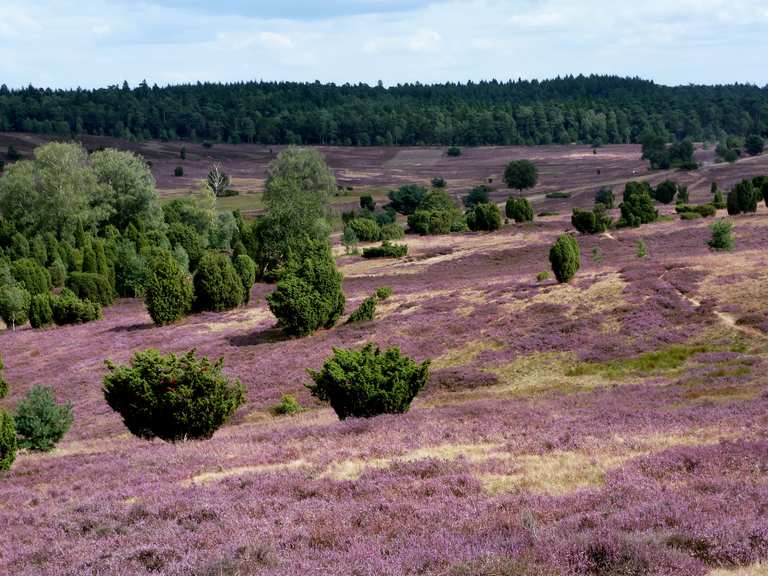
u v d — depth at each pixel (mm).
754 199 117000
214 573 15086
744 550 13602
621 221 120562
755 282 55500
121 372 33906
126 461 30141
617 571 13219
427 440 28125
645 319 51469
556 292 62562
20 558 18359
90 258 106812
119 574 15875
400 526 17656
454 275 96875
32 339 77812
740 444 21859
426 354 53438
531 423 29750
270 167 176625
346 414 36438
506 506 18359
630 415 29312
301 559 15859
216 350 62500
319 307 63906
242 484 23469
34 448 39125
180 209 156375
